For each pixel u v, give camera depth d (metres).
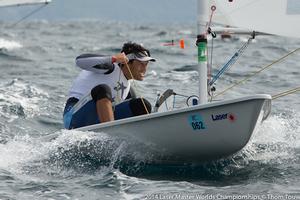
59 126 28.69
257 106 19.38
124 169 20.78
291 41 90.38
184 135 20.19
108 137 20.70
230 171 20.48
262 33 22.16
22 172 20.39
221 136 19.98
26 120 29.30
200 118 19.91
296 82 41.56
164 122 20.14
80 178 19.83
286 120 25.69
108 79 22.44
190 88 39.25
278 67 49.84
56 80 42.12
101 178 19.73
